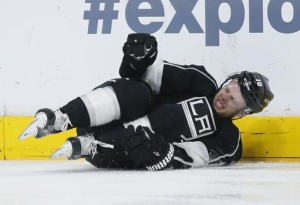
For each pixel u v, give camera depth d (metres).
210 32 14.87
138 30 14.97
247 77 12.14
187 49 14.87
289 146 14.41
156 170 10.98
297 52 14.73
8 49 15.13
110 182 9.14
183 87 12.39
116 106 11.12
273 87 14.73
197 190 8.16
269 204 6.83
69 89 15.06
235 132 12.50
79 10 15.12
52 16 15.15
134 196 7.52
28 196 7.46
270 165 12.89
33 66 15.09
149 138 10.75
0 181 9.37
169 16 14.92
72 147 10.74
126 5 15.01
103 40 15.05
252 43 14.81
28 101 15.06
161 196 7.53
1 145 14.95
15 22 15.19
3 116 14.98
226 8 14.87
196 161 11.48
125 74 11.91
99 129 11.45
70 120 10.71
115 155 11.59
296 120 14.43
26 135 10.36
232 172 10.95
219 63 14.83
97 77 15.06
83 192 7.90
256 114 14.63
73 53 15.06
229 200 7.18
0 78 15.08
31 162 14.01
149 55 11.23
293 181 9.45
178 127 11.95
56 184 8.88
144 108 11.52
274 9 14.83
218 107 12.19
